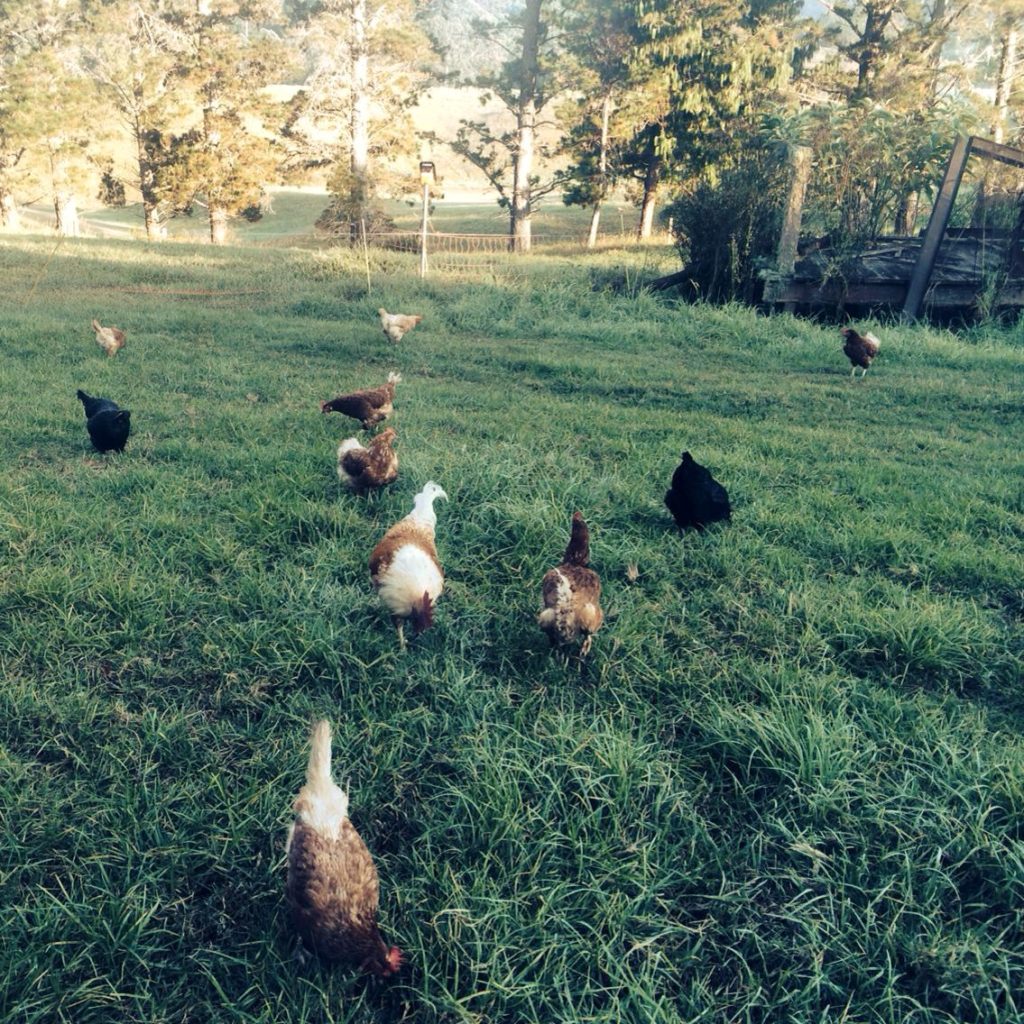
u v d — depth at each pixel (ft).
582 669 16.52
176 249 89.66
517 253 93.15
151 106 114.62
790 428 33.19
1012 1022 9.91
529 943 10.66
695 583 20.01
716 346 49.90
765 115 66.03
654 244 108.27
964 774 13.26
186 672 15.89
